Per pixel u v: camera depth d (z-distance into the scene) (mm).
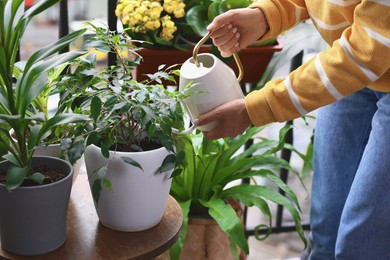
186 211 1687
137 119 1211
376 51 1198
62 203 1188
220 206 1706
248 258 2254
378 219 1392
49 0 1115
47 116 1410
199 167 1765
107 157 1177
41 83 1168
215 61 1343
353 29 1241
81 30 1171
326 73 1262
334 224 1668
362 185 1403
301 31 1900
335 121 1594
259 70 1881
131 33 1771
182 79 1332
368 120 1554
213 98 1329
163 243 1277
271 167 1826
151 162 1213
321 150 1643
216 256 1780
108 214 1280
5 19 1153
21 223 1159
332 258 1714
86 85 1229
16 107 1177
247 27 1487
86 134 1199
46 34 2213
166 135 1214
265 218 2459
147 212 1277
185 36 1867
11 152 1199
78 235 1279
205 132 1400
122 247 1256
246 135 1803
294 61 2070
